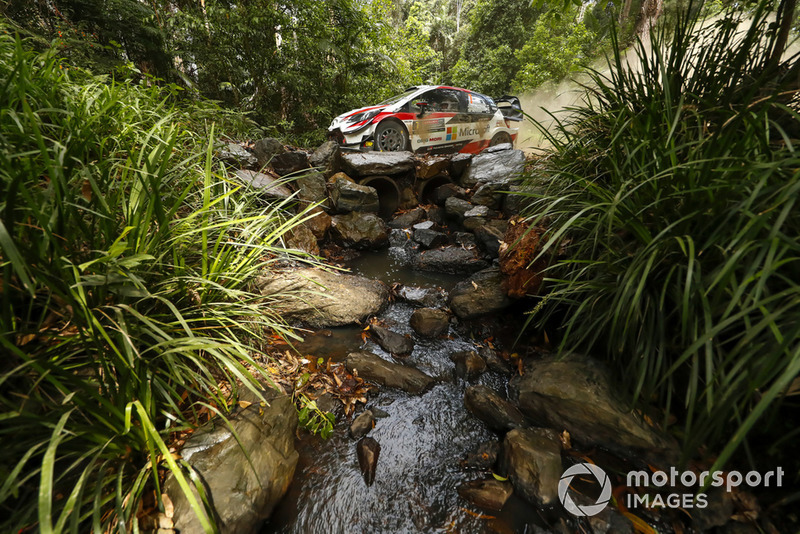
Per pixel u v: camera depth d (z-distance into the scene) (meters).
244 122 4.45
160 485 1.06
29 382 1.01
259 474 1.16
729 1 1.75
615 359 1.49
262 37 6.11
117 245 1.02
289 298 2.26
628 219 1.33
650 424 1.30
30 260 0.95
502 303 2.35
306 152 4.07
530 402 1.59
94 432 0.95
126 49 5.20
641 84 1.85
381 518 1.18
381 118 4.98
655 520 1.10
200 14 5.79
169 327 1.28
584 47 9.06
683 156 1.50
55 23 3.99
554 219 2.18
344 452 1.42
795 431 0.93
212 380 1.26
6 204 0.81
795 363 0.71
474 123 6.14
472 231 3.58
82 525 0.94
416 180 4.46
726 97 1.45
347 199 3.72
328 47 6.32
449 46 19.38
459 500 1.24
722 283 0.96
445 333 2.30
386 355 2.06
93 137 1.56
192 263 1.75
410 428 1.56
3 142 1.12
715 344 1.18
